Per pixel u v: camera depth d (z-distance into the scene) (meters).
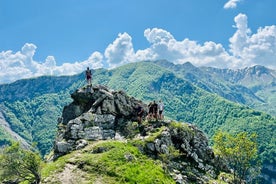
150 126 77.25
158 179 59.09
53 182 57.31
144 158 65.81
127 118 85.75
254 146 83.62
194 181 66.25
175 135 75.44
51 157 72.88
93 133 76.56
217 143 84.38
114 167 60.22
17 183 71.56
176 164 68.88
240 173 81.94
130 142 70.25
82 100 89.19
